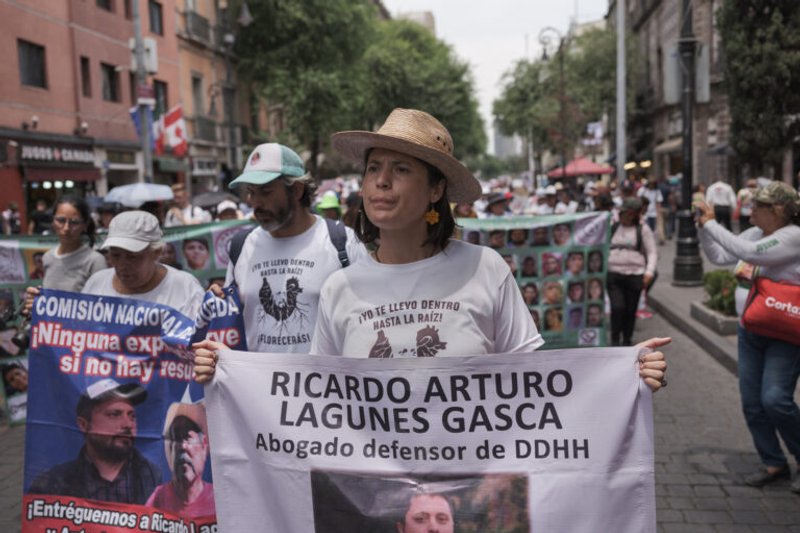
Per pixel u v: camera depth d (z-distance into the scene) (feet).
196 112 102.22
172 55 92.89
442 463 7.19
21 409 18.89
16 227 59.06
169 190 37.06
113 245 10.48
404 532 7.20
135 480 9.85
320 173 144.15
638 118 145.18
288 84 105.19
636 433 7.06
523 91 147.95
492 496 7.11
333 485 7.35
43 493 10.01
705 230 14.24
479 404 7.17
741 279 14.89
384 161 7.16
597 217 25.11
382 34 153.58
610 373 7.09
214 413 7.80
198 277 22.39
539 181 152.97
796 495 14.25
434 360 7.14
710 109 100.48
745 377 14.60
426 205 7.29
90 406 9.95
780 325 13.32
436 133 7.23
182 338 9.70
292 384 7.52
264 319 10.89
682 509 13.82
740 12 68.49
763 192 13.56
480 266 7.44
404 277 7.41
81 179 72.18
